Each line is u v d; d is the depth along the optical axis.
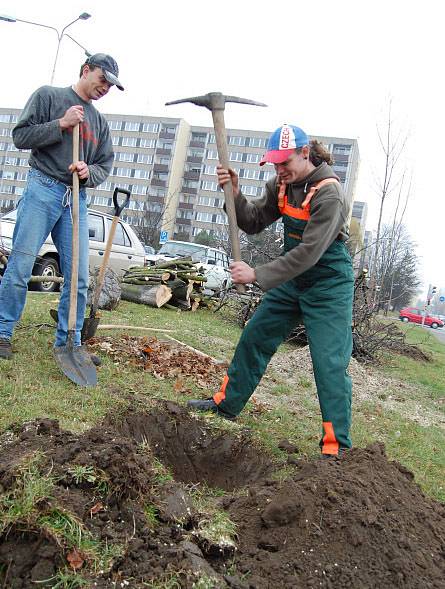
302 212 3.67
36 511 2.06
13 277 4.36
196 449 3.94
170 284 11.81
